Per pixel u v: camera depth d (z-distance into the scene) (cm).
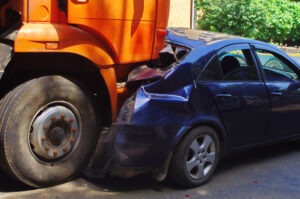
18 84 473
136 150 464
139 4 512
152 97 476
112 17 491
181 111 484
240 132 546
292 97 606
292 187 523
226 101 522
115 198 470
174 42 555
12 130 448
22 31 443
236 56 558
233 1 1777
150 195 482
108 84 504
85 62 491
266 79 582
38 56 471
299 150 668
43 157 471
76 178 517
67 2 465
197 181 504
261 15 1800
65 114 481
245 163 600
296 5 2031
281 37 2003
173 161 486
